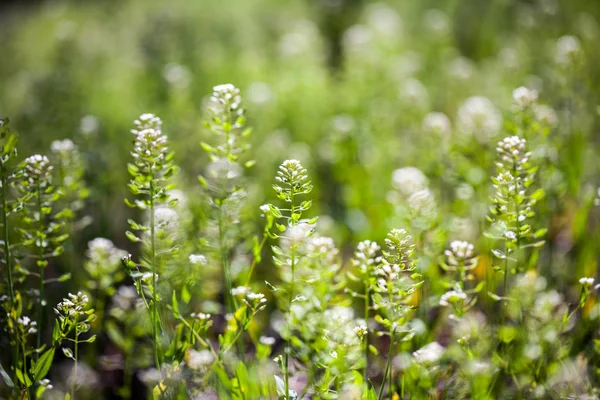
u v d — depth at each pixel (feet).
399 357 1.79
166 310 1.86
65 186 1.98
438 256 1.88
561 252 2.15
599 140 2.55
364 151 2.64
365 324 1.70
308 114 3.14
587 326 1.79
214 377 1.74
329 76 3.78
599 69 2.72
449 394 1.75
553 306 1.83
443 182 2.33
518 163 1.72
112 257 1.91
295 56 3.81
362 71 3.44
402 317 1.64
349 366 1.66
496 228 1.74
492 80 3.18
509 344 1.76
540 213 1.99
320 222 2.24
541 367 1.73
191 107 3.23
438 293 1.83
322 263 1.71
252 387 1.70
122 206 2.56
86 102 3.61
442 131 2.36
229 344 1.69
